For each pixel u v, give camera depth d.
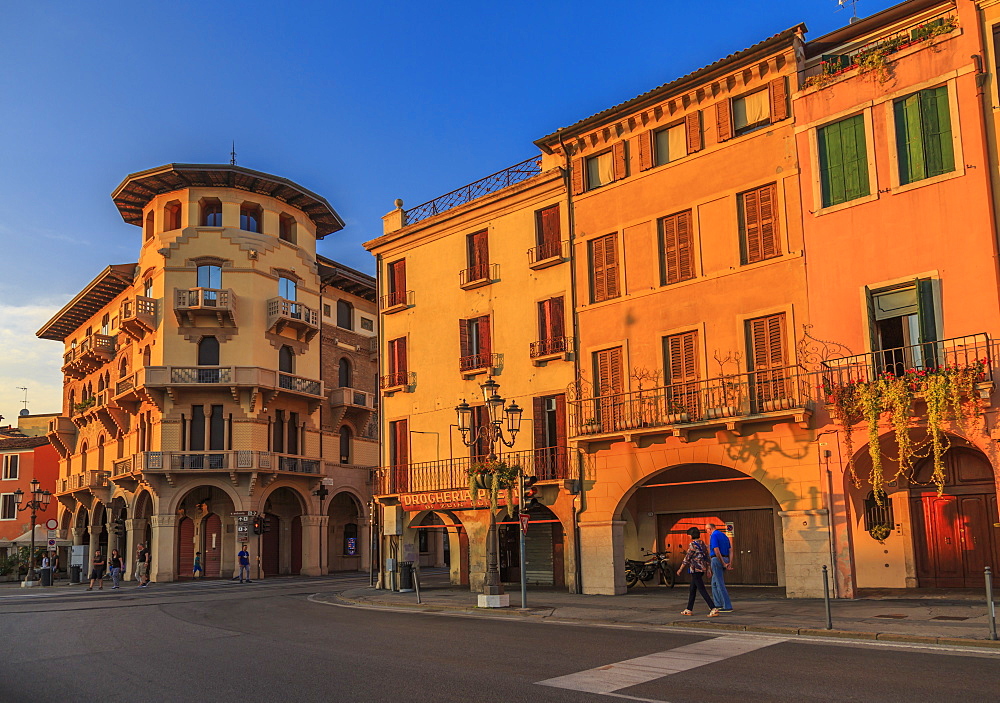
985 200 18.23
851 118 20.67
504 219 28.36
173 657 13.76
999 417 17.34
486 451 27.61
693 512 25.73
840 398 19.14
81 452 57.94
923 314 18.75
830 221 20.69
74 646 15.69
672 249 23.88
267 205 47.53
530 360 26.84
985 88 18.66
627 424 23.73
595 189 25.78
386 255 32.28
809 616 16.30
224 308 44.06
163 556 43.44
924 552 21.31
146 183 46.16
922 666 10.95
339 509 52.38
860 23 21.41
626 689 9.95
